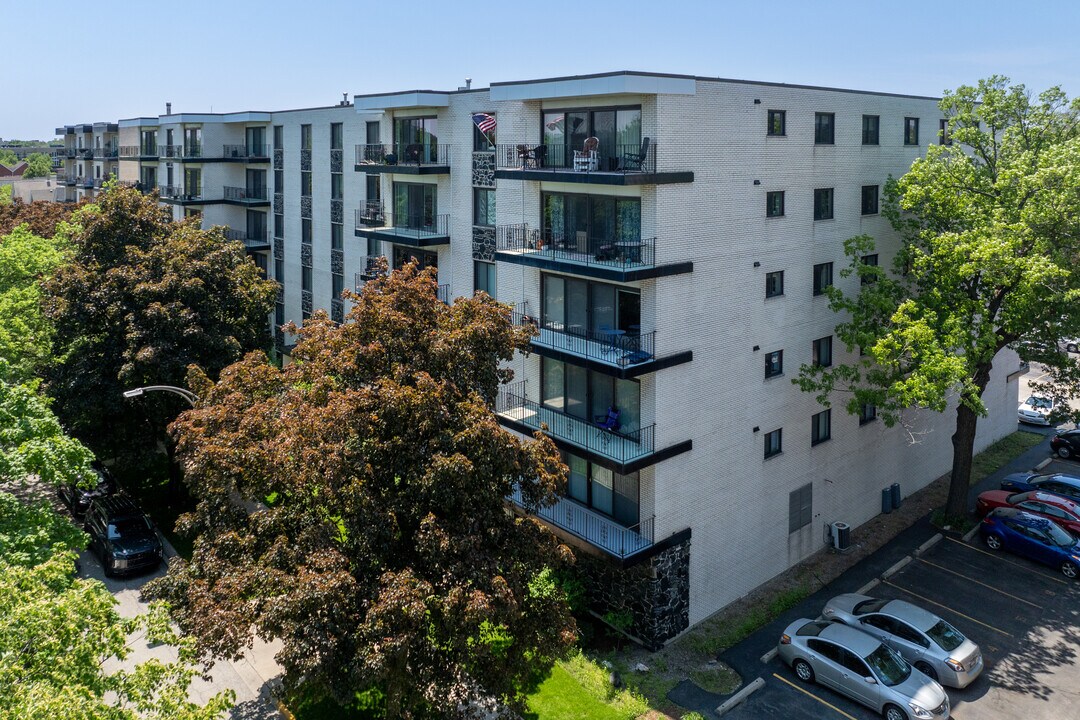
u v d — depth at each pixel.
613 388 25.22
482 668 17.84
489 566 17.12
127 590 26.61
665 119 22.67
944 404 24.23
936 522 31.50
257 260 51.00
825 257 28.23
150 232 33.16
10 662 11.96
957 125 29.02
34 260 38.34
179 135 53.34
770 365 27.14
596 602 25.77
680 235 23.55
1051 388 31.55
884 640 23.08
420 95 31.25
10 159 172.25
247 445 18.77
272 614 15.22
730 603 26.61
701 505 25.31
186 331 29.56
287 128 45.47
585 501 26.78
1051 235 25.52
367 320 19.64
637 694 21.80
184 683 14.26
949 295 27.61
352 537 17.28
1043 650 23.83
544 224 26.84
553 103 25.86
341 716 20.20
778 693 22.19
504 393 28.66
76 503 31.09
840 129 27.98
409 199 34.59
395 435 17.95
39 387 31.34
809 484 29.11
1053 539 28.28
